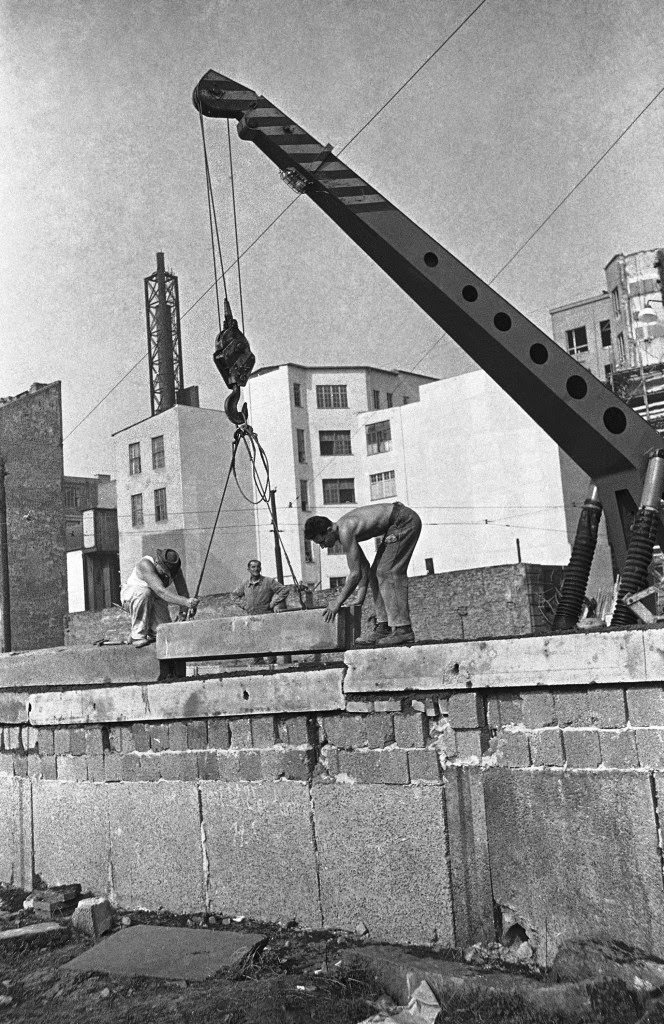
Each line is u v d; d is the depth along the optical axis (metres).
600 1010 4.51
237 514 40.59
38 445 34.44
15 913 7.58
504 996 4.73
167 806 7.14
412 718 5.87
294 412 44.06
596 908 5.07
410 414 41.69
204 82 8.25
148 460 39.06
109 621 28.48
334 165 8.05
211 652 7.21
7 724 8.61
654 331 28.20
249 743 6.71
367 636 7.15
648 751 4.93
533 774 5.36
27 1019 5.29
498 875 5.50
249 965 5.74
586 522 7.64
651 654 4.87
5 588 26.31
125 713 7.42
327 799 6.25
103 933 6.82
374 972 5.38
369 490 43.31
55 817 7.99
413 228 7.81
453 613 18.64
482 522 39.03
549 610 17.95
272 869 6.51
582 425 7.40
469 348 7.75
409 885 5.82
